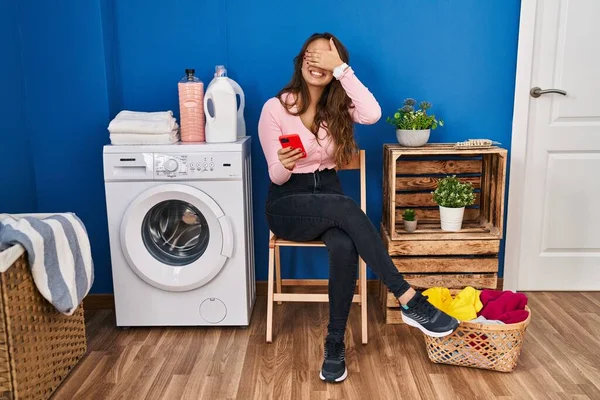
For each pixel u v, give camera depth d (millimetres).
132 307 2588
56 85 2699
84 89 2703
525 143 2867
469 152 2559
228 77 2832
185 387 2135
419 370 2236
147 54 2812
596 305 2842
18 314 1854
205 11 2775
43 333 2023
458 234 2645
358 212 2193
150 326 2664
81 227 2191
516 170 2891
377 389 2105
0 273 1755
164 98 2850
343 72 2326
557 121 2879
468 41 2799
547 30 2791
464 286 2639
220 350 2422
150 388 2131
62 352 2180
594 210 2953
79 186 2812
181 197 2451
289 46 2805
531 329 2582
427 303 2143
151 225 2564
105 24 2680
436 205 2898
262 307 2873
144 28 2789
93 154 2770
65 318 2205
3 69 2523
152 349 2439
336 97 2402
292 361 2318
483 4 2766
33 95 2707
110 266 2898
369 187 2945
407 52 2812
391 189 2572
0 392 1853
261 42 2803
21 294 1876
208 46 2807
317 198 2238
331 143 2404
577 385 2113
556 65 2826
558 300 2908
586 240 2984
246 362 2316
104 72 2684
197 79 2652
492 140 2891
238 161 2436
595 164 2904
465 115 2871
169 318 2592
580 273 3004
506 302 2291
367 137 2896
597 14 2771
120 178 2459
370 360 2320
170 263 2553
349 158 2457
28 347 1917
